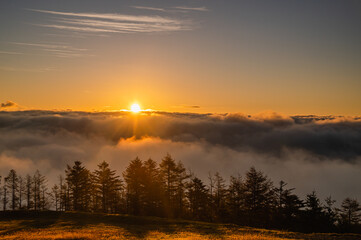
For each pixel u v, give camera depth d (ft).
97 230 146.41
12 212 188.85
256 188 209.15
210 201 233.55
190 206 233.76
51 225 159.02
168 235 138.00
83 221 169.58
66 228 151.53
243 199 217.77
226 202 222.48
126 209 245.65
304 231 191.42
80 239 127.54
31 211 191.42
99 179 238.07
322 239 132.77
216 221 222.07
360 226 221.46
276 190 209.46
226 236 135.23
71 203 267.39
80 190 243.81
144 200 223.92
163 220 175.32
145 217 182.60
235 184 225.76
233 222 214.28
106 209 243.19
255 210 207.10
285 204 205.36
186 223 168.86
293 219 199.72
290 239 128.67
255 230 151.33
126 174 237.86
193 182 233.35
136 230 148.87
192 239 124.98
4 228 154.92
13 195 284.82
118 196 251.80
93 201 260.62
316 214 197.36
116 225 161.07
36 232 143.13
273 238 129.08
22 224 162.40
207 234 141.49
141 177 226.99
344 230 206.18
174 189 226.79
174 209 227.81
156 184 228.22
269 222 203.10
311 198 201.77
